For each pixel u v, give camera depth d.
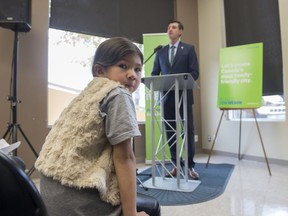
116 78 0.82
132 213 0.72
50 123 3.44
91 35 3.83
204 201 2.19
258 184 2.65
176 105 2.38
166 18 4.57
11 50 3.06
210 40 4.64
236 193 2.38
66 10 3.60
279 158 3.62
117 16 4.06
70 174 0.69
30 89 3.15
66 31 3.62
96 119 0.71
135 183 0.74
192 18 4.80
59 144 0.74
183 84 2.45
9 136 2.78
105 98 0.73
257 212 1.94
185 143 2.58
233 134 4.23
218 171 3.23
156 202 0.98
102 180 0.70
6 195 0.50
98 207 0.71
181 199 2.24
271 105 3.81
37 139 3.16
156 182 2.71
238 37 4.27
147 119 3.88
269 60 3.82
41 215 0.54
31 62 3.17
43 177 0.76
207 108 4.68
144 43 4.01
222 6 4.50
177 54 2.85
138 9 4.27
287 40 3.53
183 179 2.78
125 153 0.72
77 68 3.68
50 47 3.49
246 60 3.49
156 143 3.69
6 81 3.02
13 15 2.61
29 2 2.72
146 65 3.91
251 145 3.96
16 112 2.83
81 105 0.76
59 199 0.70
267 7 3.87
